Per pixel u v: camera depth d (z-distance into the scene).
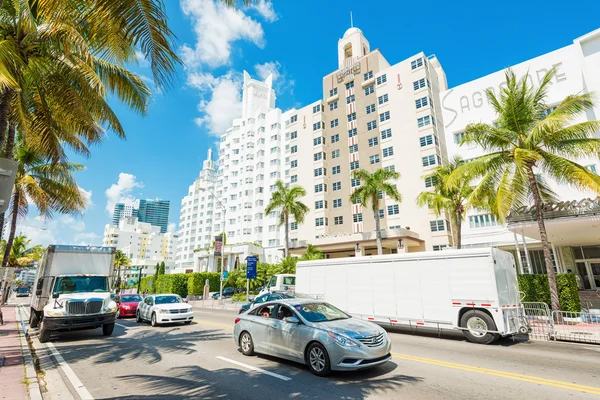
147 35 4.79
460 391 5.55
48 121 11.18
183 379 6.40
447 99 36.78
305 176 50.81
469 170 15.81
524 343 10.31
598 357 8.23
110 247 13.41
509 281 11.12
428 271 11.62
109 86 11.42
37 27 9.16
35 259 47.00
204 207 96.75
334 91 51.69
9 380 6.21
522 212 17.66
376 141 44.12
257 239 68.88
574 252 26.55
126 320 17.77
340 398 5.25
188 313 14.91
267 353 7.69
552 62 29.97
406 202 38.84
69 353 9.09
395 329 13.24
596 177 13.19
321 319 7.25
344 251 42.22
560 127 13.60
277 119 73.31
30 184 18.22
